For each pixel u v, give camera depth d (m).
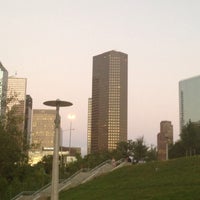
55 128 23.11
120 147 116.62
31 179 65.00
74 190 46.81
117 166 63.53
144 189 39.31
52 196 22.05
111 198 37.75
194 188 35.53
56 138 22.94
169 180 41.25
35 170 68.25
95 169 61.44
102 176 51.72
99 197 39.41
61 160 105.00
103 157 118.06
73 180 55.88
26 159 51.19
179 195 33.94
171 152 116.31
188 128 112.88
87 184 48.81
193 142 110.00
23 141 50.38
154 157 113.12
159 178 43.41
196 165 45.53
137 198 35.66
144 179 44.53
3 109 51.06
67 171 106.19
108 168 60.91
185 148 110.81
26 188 62.25
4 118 50.03
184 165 46.75
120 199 36.53
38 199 48.09
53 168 22.45
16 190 59.78
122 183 44.56
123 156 113.12
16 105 52.03
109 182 47.06
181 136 113.88
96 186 46.25
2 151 47.50
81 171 62.16
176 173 44.16
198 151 111.06
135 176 47.19
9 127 49.59
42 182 69.75
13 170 50.72
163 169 47.25
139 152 110.81
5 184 55.69
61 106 23.47
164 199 33.53
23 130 51.88
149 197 35.19
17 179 60.16
